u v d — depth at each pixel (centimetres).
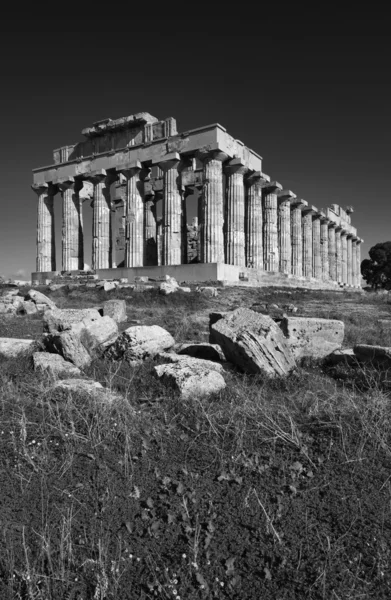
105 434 565
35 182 4069
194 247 4681
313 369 920
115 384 788
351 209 6253
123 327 1477
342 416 619
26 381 792
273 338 838
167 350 985
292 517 416
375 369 805
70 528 384
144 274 3241
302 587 338
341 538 386
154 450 541
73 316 1062
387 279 7731
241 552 373
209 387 731
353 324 1627
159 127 3466
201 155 3192
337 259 5797
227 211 3397
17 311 1906
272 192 3938
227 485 468
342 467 502
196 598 329
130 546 379
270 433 573
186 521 407
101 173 3616
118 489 458
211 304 2212
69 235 3897
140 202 3525
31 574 339
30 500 441
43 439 550
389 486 460
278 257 4078
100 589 327
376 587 338
